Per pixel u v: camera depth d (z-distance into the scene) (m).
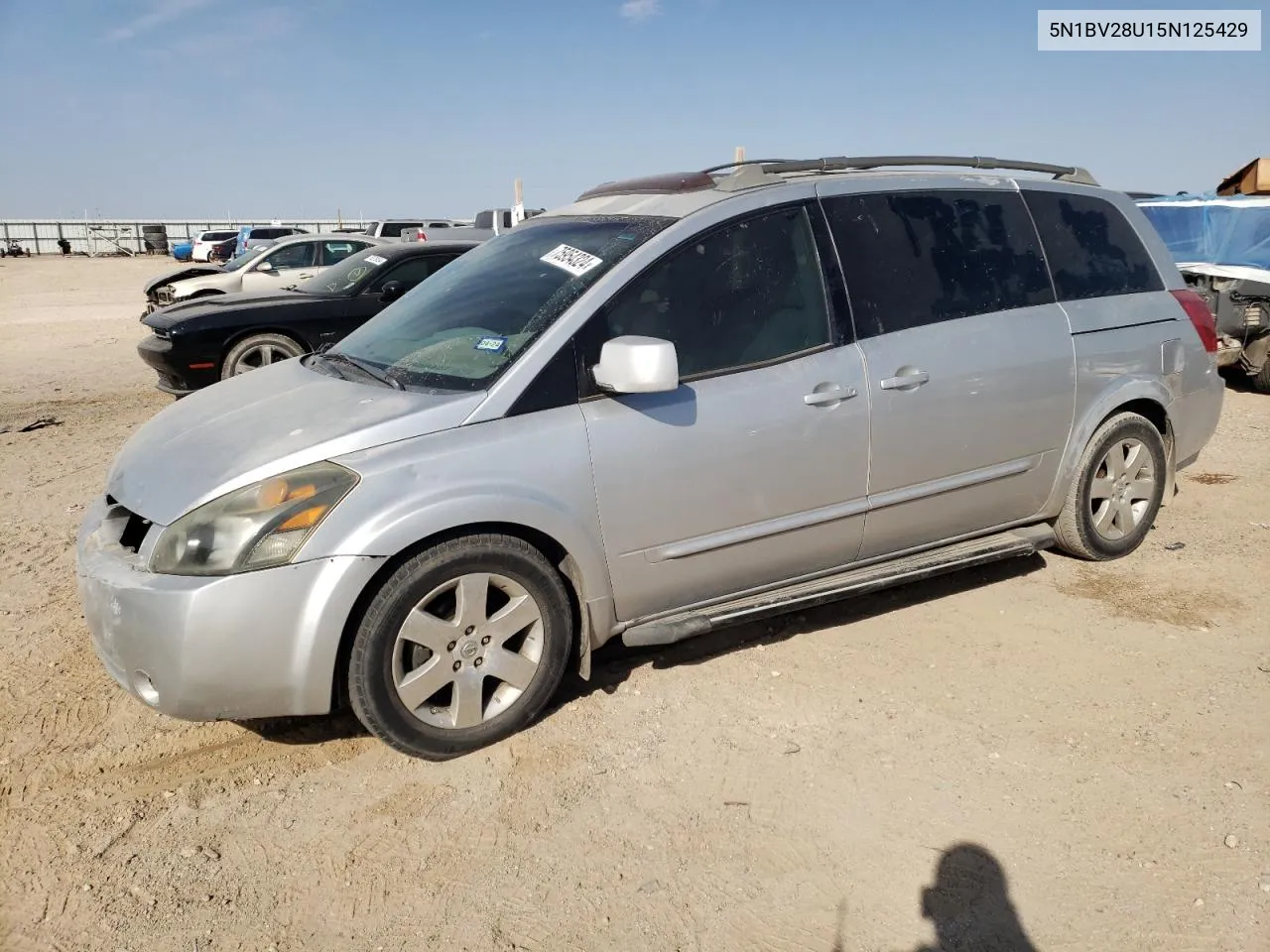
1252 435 7.48
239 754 3.41
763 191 3.84
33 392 10.64
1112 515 4.75
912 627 4.24
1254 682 3.69
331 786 3.21
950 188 4.29
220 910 2.66
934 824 2.94
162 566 3.04
